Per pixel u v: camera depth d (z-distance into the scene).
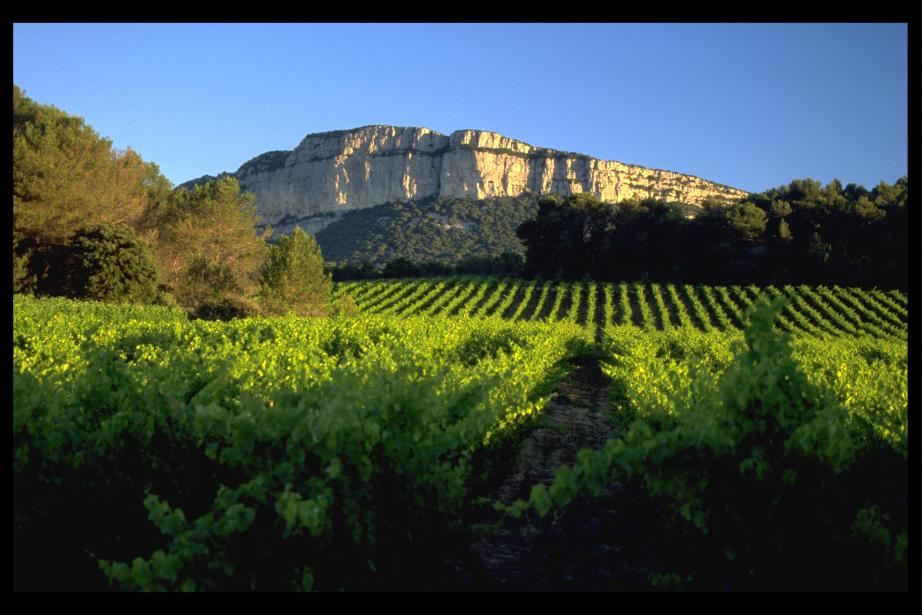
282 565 4.09
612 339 30.11
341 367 6.83
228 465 4.87
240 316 34.34
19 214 32.31
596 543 6.64
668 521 5.72
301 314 38.47
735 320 52.06
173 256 46.00
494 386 7.49
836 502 4.61
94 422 5.39
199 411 4.33
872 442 5.38
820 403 5.36
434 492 5.30
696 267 64.50
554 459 10.91
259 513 4.12
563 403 18.20
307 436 4.26
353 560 4.43
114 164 40.97
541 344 17.91
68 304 27.02
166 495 5.12
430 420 5.42
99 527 4.95
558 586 5.54
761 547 4.60
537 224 72.31
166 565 3.55
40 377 5.44
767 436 4.55
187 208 46.56
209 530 3.79
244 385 5.95
